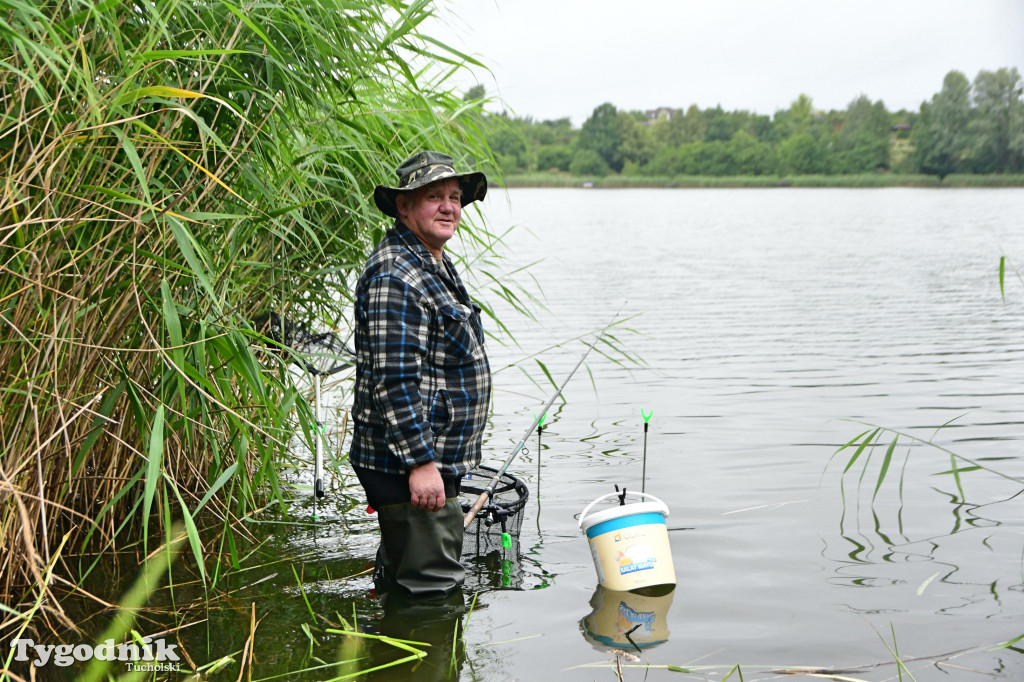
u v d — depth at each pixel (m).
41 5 2.63
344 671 2.67
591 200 55.06
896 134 92.94
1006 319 10.16
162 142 2.78
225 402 3.62
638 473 4.71
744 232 26.28
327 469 4.59
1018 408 5.99
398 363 3.08
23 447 2.93
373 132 4.02
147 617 3.03
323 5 3.31
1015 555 3.56
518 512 3.68
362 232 4.18
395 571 3.29
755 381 7.03
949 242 21.59
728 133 99.69
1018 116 78.31
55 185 2.72
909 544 3.69
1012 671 2.63
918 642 2.84
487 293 12.23
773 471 4.73
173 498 4.00
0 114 2.61
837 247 20.67
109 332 3.12
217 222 3.32
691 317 10.46
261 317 4.00
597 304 11.56
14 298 2.78
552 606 3.15
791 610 3.08
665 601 3.18
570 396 6.67
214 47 2.99
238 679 2.61
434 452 3.14
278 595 3.23
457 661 2.73
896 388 6.68
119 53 2.58
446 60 3.64
